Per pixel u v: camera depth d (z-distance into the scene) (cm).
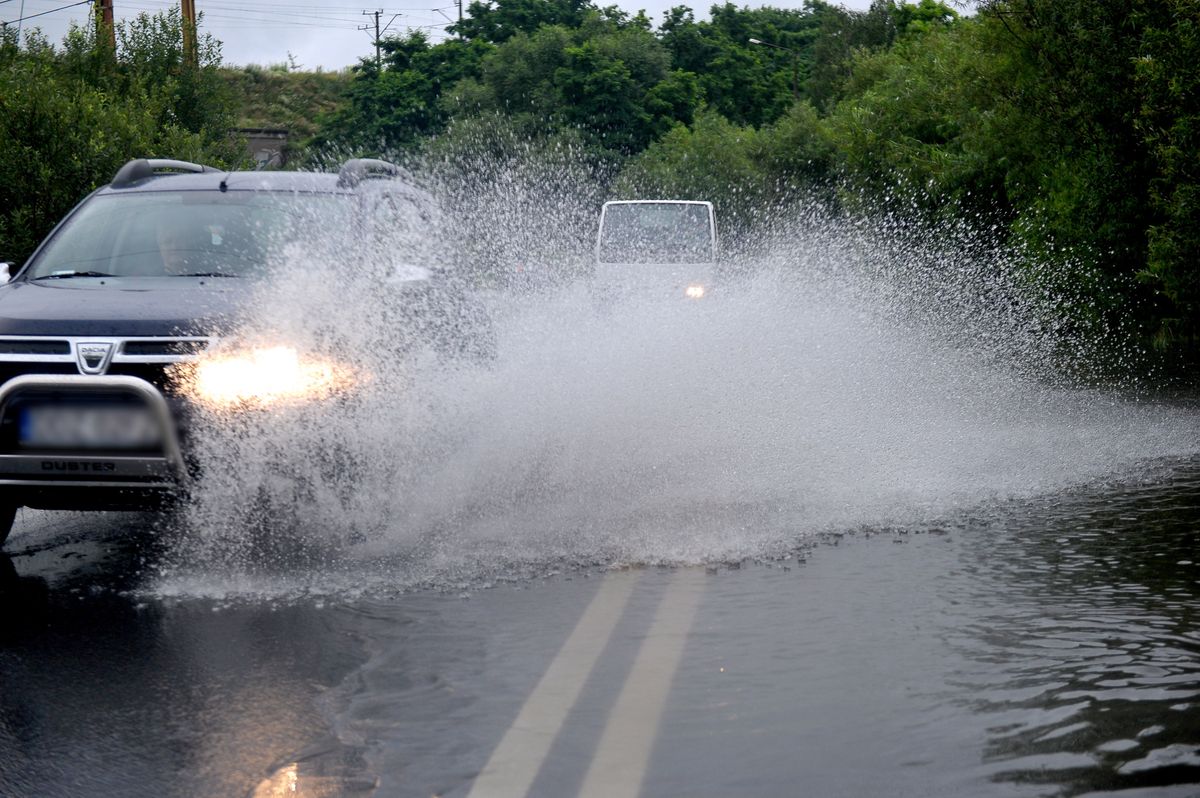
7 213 1591
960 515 721
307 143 7212
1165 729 382
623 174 4784
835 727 389
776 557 622
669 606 535
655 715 403
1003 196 2448
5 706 426
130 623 526
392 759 369
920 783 345
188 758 375
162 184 819
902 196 2591
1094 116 1886
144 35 2798
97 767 370
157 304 643
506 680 441
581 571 600
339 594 566
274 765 367
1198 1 1595
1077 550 633
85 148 1614
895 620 508
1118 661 450
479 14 8188
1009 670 442
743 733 386
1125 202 1884
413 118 6862
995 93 2170
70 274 733
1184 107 1627
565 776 354
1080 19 1895
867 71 4788
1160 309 2009
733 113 7975
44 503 620
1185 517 715
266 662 469
